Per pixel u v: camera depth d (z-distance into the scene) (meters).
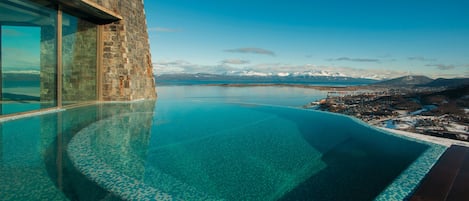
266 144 4.97
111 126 5.77
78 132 5.06
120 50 8.52
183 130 5.88
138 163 3.67
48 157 3.54
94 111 7.19
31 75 6.82
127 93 8.73
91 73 8.12
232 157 4.13
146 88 10.28
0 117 5.51
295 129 6.31
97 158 3.69
